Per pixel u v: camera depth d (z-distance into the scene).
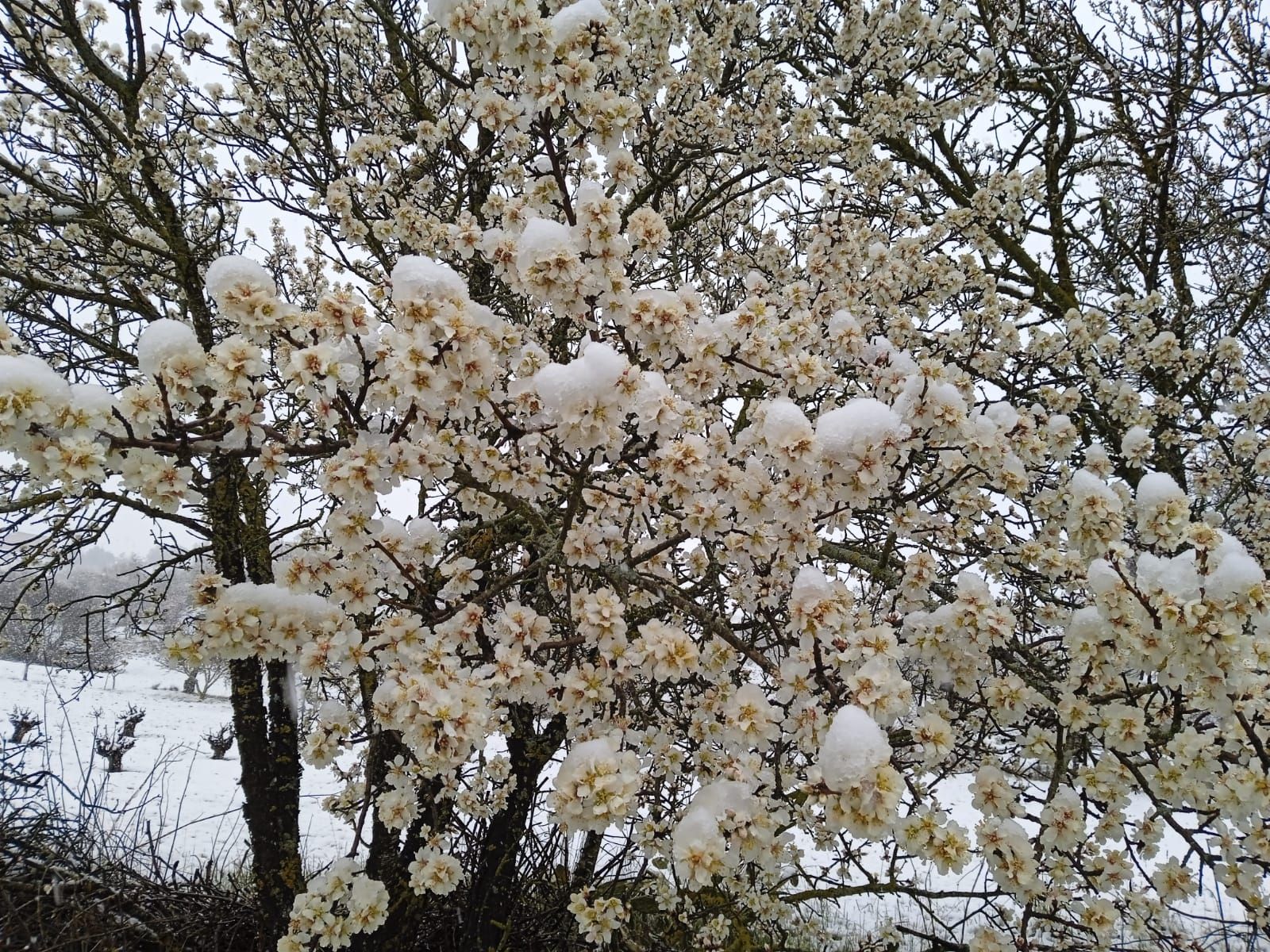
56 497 4.22
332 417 2.18
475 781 3.32
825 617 2.13
